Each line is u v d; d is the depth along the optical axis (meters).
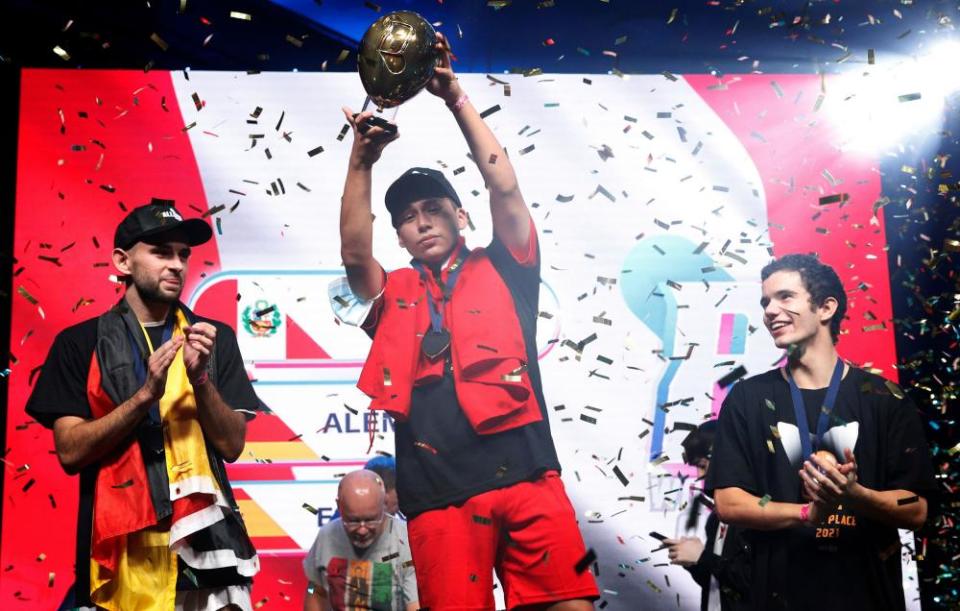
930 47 4.71
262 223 4.32
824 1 4.85
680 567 4.05
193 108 4.39
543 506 3.55
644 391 4.24
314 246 4.32
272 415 4.14
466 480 3.58
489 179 3.76
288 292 4.27
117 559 2.79
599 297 4.32
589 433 4.19
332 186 4.38
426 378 3.72
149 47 4.88
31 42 4.67
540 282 4.32
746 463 3.25
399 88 3.22
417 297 3.87
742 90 4.51
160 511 2.79
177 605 2.81
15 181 4.52
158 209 3.02
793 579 3.09
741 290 4.34
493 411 3.61
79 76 4.37
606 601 4.03
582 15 4.92
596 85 4.50
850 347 4.28
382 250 4.23
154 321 3.02
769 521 3.08
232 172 4.36
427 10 4.94
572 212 4.39
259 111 4.12
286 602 3.98
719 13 4.91
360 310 4.10
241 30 4.95
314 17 4.98
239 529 2.91
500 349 3.72
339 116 4.43
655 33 4.92
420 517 3.59
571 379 4.24
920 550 4.02
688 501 4.11
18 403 4.07
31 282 4.18
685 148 4.46
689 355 4.27
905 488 3.11
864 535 3.08
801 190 4.44
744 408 3.30
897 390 3.25
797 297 3.33
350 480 3.79
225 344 3.06
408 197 3.98
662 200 4.42
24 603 3.90
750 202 4.42
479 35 4.95
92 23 4.73
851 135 4.48
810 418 3.25
